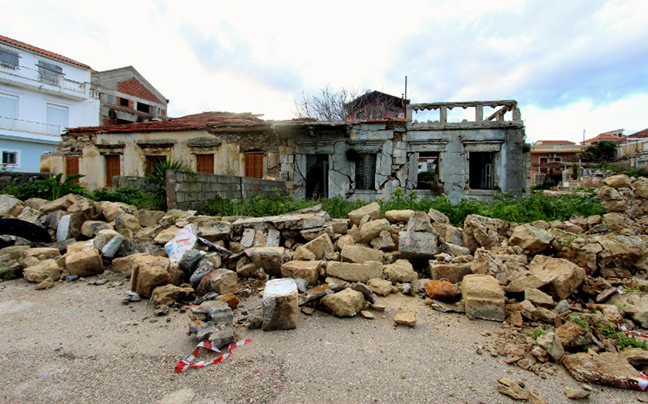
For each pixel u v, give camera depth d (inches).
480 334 127.1
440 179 498.6
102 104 1071.0
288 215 228.2
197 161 552.7
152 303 148.4
